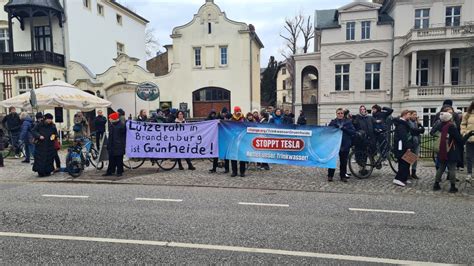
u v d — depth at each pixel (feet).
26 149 43.11
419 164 38.65
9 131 47.67
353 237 16.52
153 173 34.35
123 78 87.66
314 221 18.97
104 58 106.73
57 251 14.99
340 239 16.26
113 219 19.44
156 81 88.12
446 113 25.81
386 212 20.72
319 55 99.40
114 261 13.94
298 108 102.99
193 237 16.53
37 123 34.35
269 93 207.62
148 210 21.25
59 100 49.49
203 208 21.65
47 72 85.05
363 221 18.98
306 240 16.12
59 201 23.73
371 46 92.89
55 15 89.86
